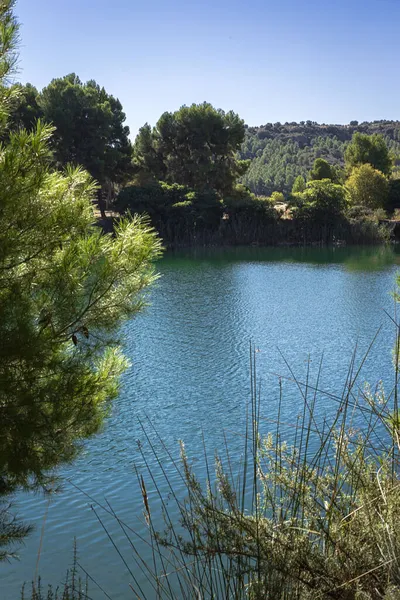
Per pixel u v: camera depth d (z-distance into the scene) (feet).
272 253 227.40
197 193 247.50
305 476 10.04
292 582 8.71
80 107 211.41
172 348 82.99
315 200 269.44
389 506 8.92
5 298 13.12
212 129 257.75
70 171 14.19
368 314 110.11
